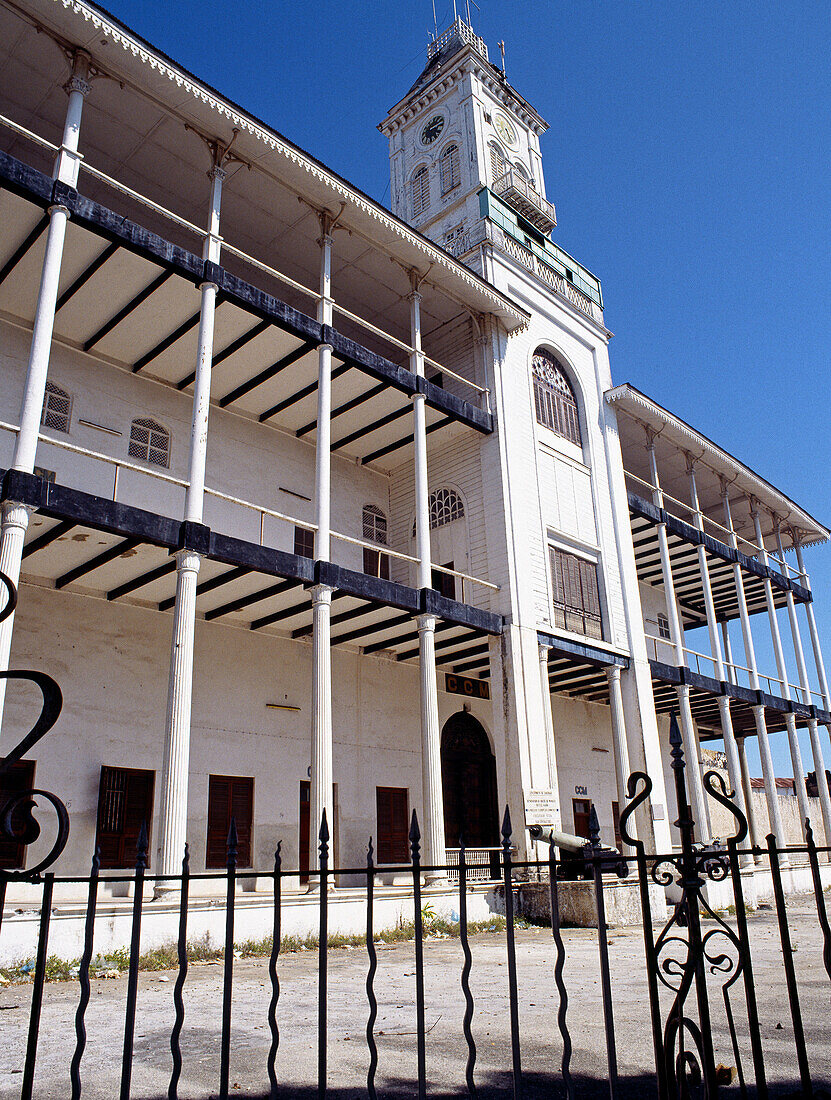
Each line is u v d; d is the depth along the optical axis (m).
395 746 21.05
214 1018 6.91
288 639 19.47
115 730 15.87
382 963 10.41
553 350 24.62
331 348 16.81
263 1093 4.74
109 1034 6.31
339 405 19.78
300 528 20.72
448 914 14.92
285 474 20.70
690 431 27.67
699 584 32.88
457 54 29.23
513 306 21.45
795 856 27.08
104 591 16.36
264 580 15.68
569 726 26.67
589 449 24.39
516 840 17.97
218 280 14.91
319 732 14.41
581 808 26.09
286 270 19.94
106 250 14.09
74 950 10.08
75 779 15.12
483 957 11.11
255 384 18.61
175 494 18.14
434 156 29.20
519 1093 3.45
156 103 14.56
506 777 18.47
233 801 17.45
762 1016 6.95
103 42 13.30
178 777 12.15
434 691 16.97
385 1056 5.58
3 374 15.79
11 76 14.62
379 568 22.39
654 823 21.33
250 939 11.81
